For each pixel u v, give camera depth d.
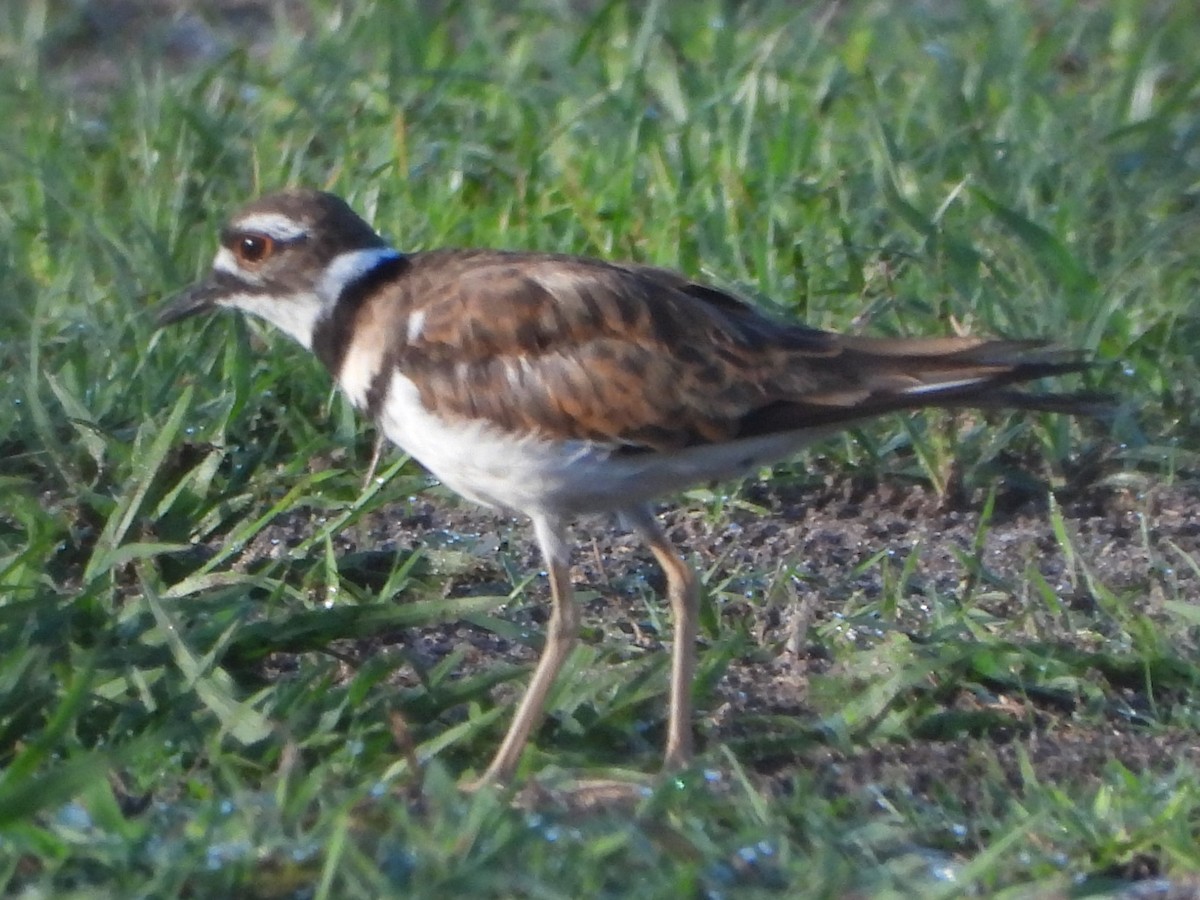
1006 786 10.62
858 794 10.41
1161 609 12.65
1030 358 11.52
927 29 20.80
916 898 8.97
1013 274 15.80
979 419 14.84
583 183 17.31
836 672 11.95
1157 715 11.41
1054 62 20.44
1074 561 13.03
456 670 11.90
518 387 11.30
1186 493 14.34
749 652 12.20
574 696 11.30
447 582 13.16
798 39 20.34
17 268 16.38
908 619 12.51
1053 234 15.87
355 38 20.59
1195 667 11.68
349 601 12.55
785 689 11.84
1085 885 9.34
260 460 14.15
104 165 18.20
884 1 21.95
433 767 9.70
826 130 18.09
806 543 13.79
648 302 11.38
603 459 11.33
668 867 9.20
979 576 12.75
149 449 13.38
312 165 17.94
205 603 11.40
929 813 10.26
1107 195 17.23
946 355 11.30
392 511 14.20
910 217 15.49
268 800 9.64
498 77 19.16
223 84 19.78
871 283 15.76
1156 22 21.20
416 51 20.06
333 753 10.54
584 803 10.06
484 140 18.36
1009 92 18.67
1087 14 21.19
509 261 11.83
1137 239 16.03
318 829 9.33
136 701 10.71
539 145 17.70
